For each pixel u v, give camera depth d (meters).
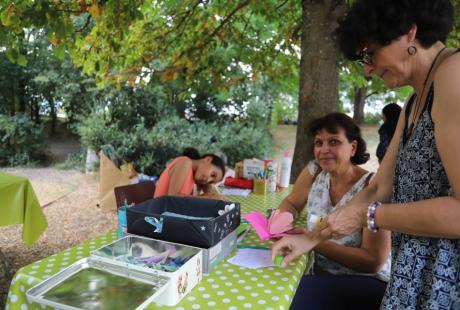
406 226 1.00
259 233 1.46
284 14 4.50
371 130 11.98
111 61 4.03
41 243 3.99
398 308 1.08
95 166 7.38
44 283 1.03
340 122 1.85
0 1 2.50
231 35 4.75
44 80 8.40
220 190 2.72
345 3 3.16
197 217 1.55
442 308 0.99
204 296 1.12
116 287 1.04
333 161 1.85
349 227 1.19
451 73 0.92
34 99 9.84
